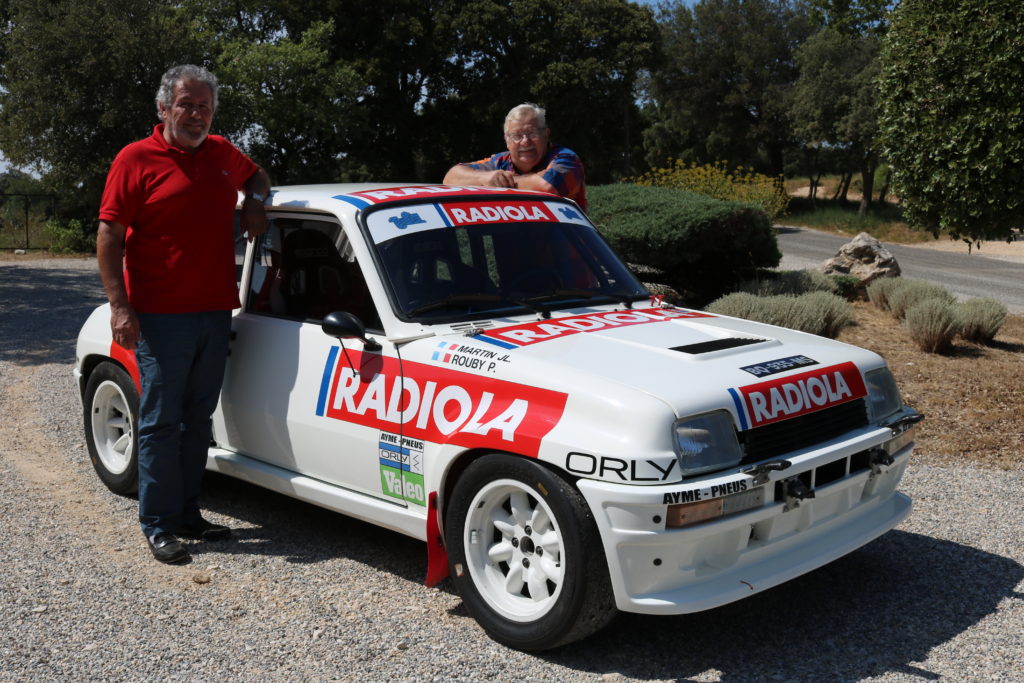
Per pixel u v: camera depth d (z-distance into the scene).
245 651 3.69
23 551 4.76
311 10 41.41
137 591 4.28
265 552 4.78
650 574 3.38
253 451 4.88
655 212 12.80
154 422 4.64
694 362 3.77
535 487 3.55
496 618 3.74
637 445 3.32
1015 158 7.45
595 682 3.44
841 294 14.62
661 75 62.59
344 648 3.71
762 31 61.00
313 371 4.48
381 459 4.16
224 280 4.68
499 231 4.68
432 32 42.31
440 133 45.53
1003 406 8.05
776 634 3.86
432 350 4.02
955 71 7.78
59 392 8.52
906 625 3.95
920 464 6.43
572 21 42.09
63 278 19.41
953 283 23.14
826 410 3.90
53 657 3.64
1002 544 4.92
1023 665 3.57
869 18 19.25
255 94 36.31
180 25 29.86
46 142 26.98
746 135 62.06
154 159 4.44
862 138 52.06
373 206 4.49
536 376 3.66
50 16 26.92
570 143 44.25
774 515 3.58
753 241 13.41
